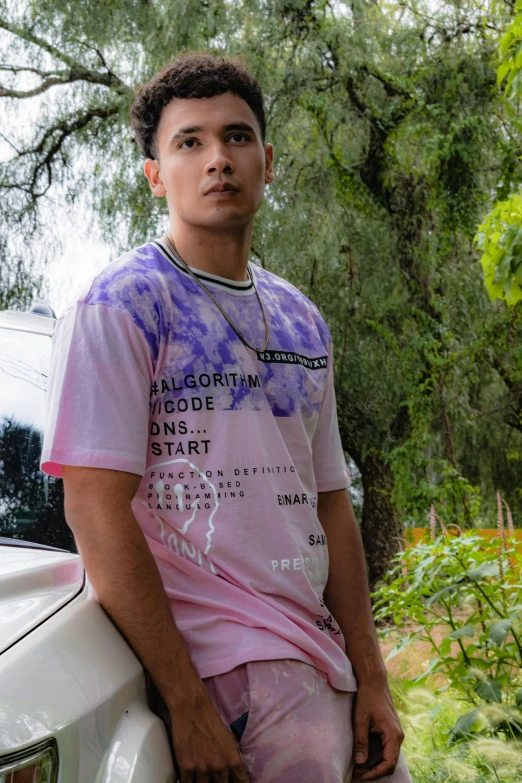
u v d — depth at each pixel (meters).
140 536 1.42
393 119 10.80
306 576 1.58
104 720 1.23
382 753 1.68
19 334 2.10
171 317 1.55
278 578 1.54
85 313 1.49
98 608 1.43
